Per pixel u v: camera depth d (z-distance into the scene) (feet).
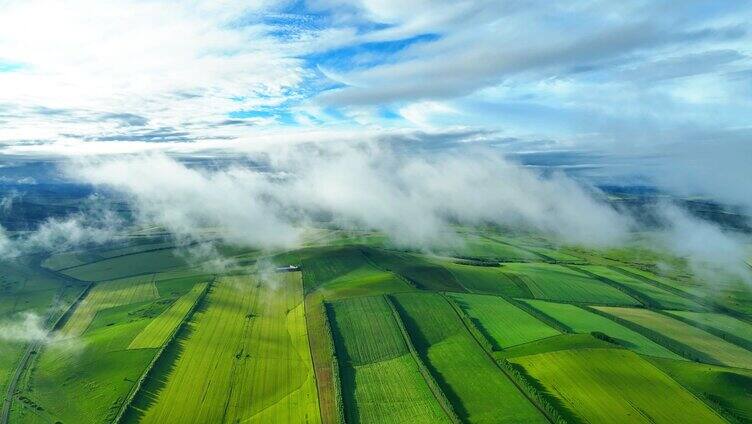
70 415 392.27
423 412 393.70
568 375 443.73
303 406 408.46
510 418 379.14
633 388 422.41
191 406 406.41
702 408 393.09
